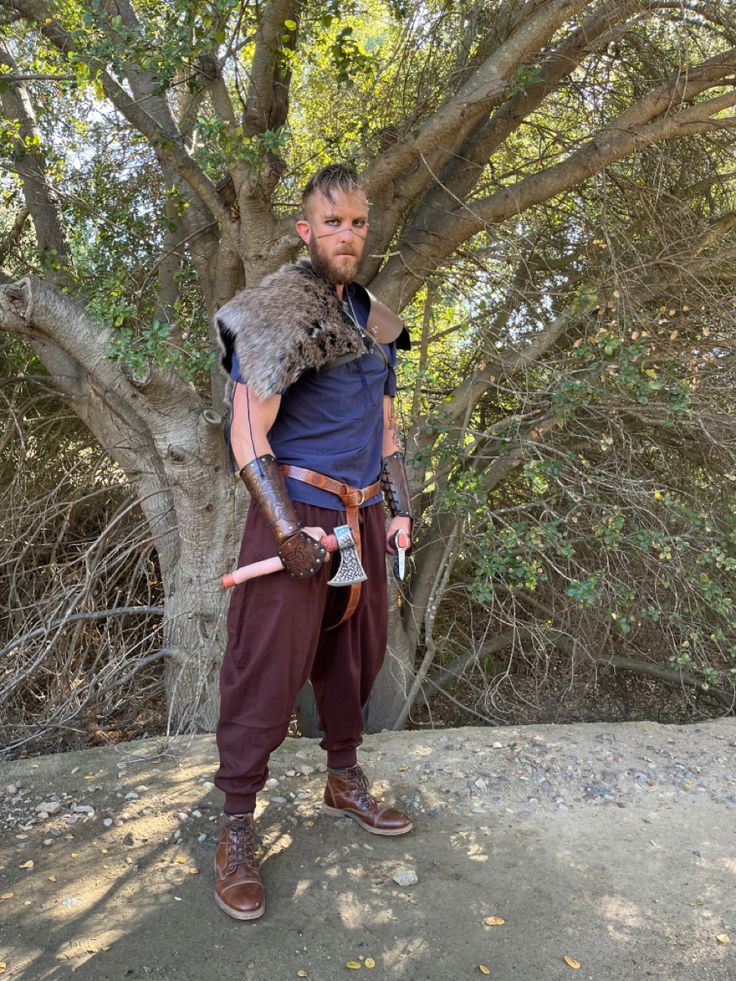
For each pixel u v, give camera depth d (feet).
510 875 8.05
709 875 8.14
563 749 10.68
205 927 7.25
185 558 13.04
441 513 15.34
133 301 15.01
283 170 12.39
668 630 14.79
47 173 15.61
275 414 6.97
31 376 14.67
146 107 14.78
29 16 14.05
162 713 15.08
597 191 14.99
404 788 9.65
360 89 15.39
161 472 13.84
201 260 14.98
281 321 6.77
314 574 7.22
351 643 8.02
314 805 9.16
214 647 12.92
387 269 14.87
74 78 12.89
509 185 15.93
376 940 7.13
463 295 14.42
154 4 12.64
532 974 6.81
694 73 13.98
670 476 15.48
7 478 16.96
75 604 13.34
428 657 14.65
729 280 15.47
